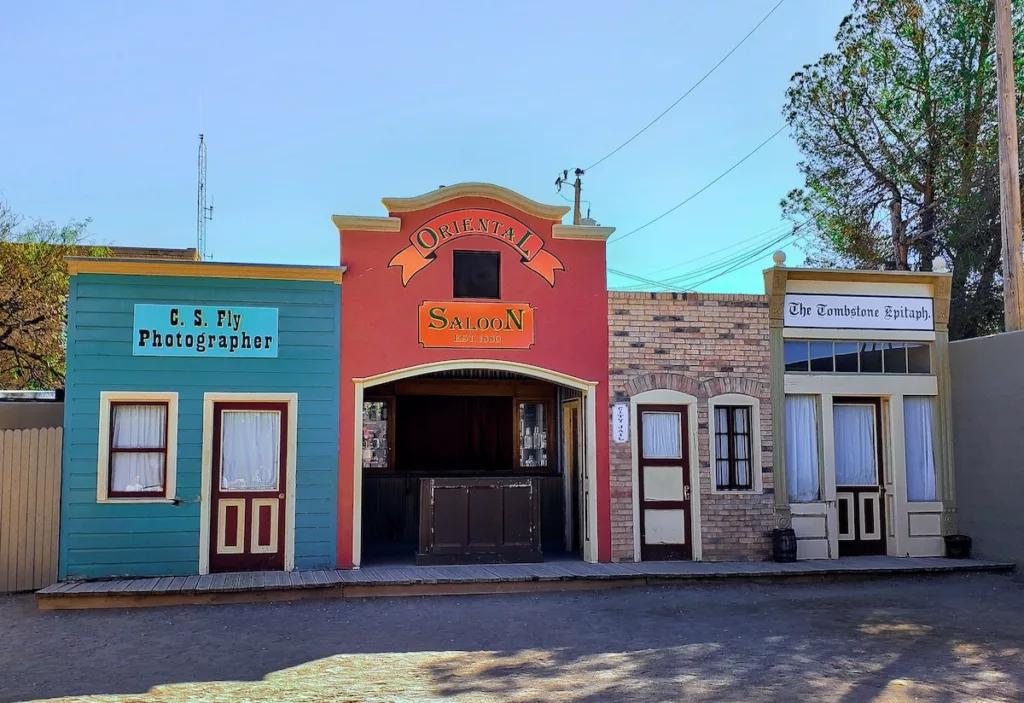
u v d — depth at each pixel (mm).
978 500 14359
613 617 10359
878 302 14875
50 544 12109
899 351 15070
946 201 21422
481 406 16469
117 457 12312
